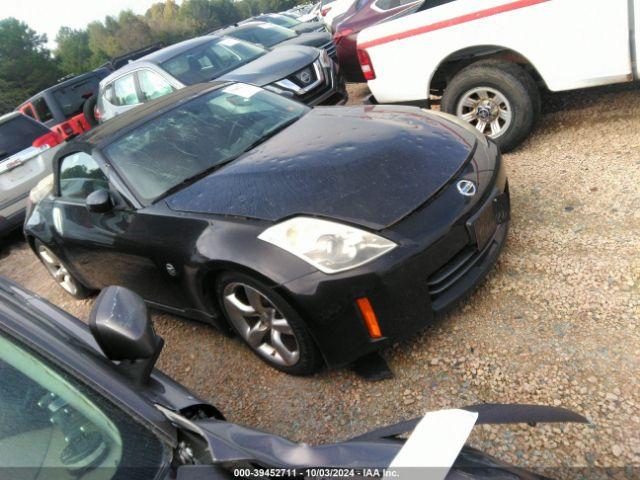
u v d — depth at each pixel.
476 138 3.27
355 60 6.63
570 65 4.16
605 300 2.72
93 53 112.88
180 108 3.96
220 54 7.98
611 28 3.91
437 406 2.47
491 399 2.41
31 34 89.19
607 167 3.93
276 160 3.21
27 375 1.47
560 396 2.31
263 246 2.63
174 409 1.69
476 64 4.60
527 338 2.66
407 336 2.63
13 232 8.31
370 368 2.78
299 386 2.94
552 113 5.19
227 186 3.11
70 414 1.43
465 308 3.01
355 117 3.67
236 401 3.01
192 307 3.31
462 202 2.74
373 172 2.85
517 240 3.42
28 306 2.04
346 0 12.48
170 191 3.32
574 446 2.08
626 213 3.33
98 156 3.65
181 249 2.99
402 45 4.82
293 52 7.52
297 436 2.61
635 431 2.06
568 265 3.04
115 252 3.57
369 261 2.48
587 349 2.49
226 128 3.79
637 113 4.59
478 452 1.40
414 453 1.27
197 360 3.52
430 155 2.98
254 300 2.84
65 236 4.03
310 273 2.50
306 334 2.68
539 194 3.88
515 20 4.22
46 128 7.95
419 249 2.54
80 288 4.86
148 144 3.66
